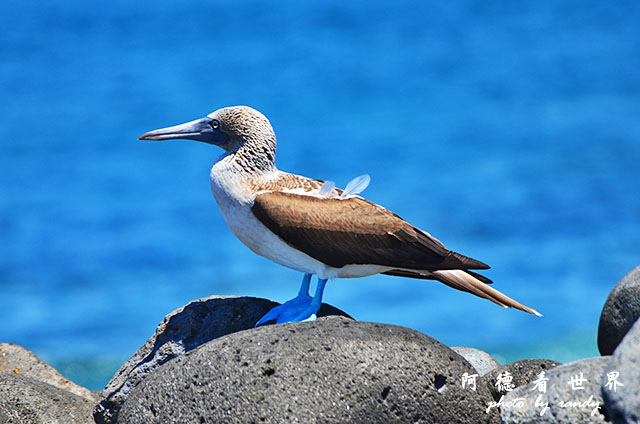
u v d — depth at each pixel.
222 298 14.03
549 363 12.88
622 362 9.98
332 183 13.70
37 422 12.95
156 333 13.75
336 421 10.34
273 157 14.06
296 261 13.71
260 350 10.84
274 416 10.33
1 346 16.34
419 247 13.57
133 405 11.06
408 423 10.58
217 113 14.02
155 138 13.97
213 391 10.66
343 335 10.97
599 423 9.95
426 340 11.23
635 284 12.45
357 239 13.40
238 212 13.66
